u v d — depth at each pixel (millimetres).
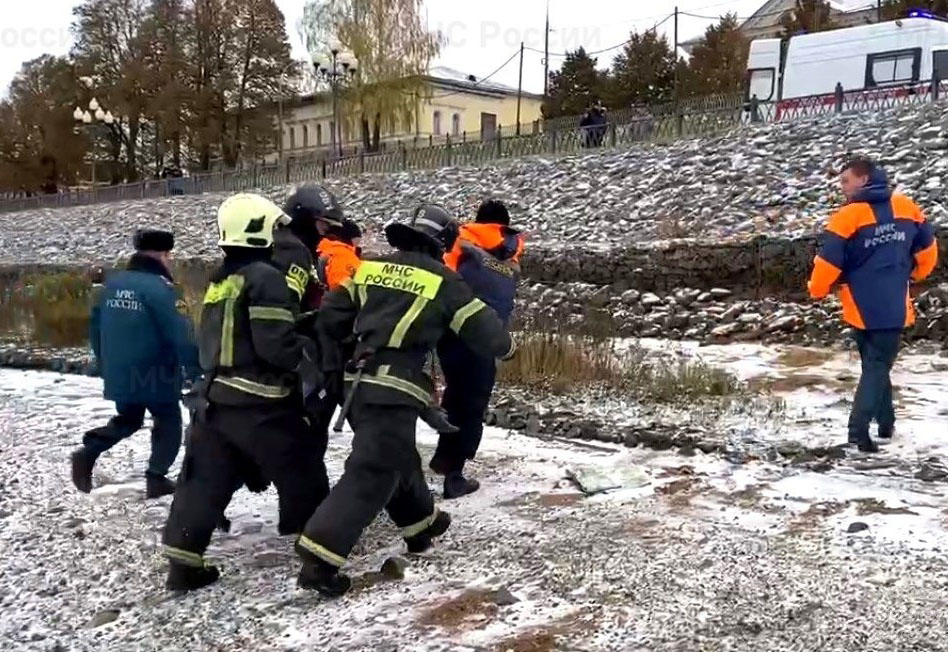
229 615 4098
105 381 5750
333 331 4434
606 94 48938
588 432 7031
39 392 10023
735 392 8195
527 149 26062
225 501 4469
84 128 58750
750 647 3545
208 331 4492
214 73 56969
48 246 31594
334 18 44688
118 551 4969
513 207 19688
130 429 5863
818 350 10555
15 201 47750
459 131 60688
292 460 4520
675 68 43406
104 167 62938
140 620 4121
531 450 6723
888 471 5734
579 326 10133
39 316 14000
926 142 15477
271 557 4781
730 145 19281
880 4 43906
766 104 21609
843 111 20000
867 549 4426
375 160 30422
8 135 65562
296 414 4523
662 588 4094
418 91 44719
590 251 14117
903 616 3713
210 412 4418
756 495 5379
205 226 28000
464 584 4293
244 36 57156
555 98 50188
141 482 6320
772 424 7035
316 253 4961
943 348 10094
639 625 3770
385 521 5246
